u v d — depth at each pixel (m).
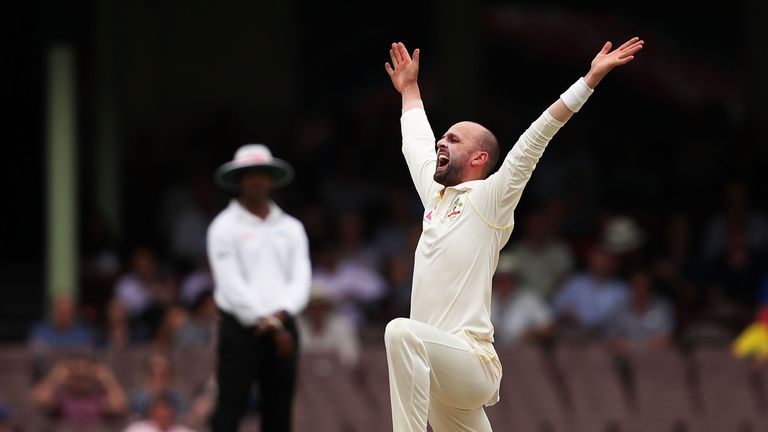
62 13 55.78
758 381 48.81
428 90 68.25
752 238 59.31
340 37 68.81
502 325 50.88
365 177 63.81
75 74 58.44
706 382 48.91
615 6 68.94
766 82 68.62
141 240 62.38
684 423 48.34
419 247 25.16
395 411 23.83
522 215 62.31
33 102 66.25
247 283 32.31
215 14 68.56
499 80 68.69
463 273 24.52
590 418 48.00
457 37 68.00
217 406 31.92
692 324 53.25
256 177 32.62
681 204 63.81
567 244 58.19
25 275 63.00
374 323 53.38
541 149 24.17
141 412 44.69
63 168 55.44
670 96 68.62
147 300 53.00
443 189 25.38
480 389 24.48
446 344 24.06
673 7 68.94
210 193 61.56
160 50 67.81
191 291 54.28
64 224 55.12
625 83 68.44
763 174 63.62
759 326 49.47
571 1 68.94
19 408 45.69
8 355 47.00
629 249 56.56
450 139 25.12
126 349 48.09
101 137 64.81
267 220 32.72
